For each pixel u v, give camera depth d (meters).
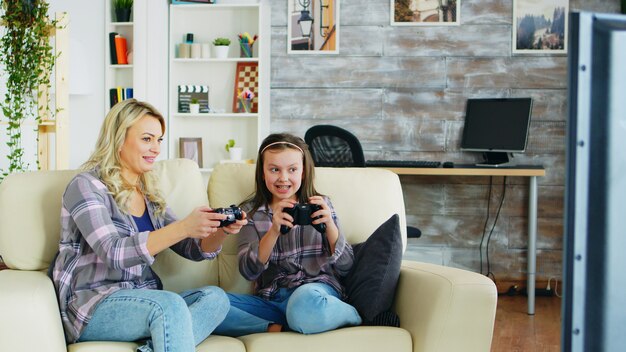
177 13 5.16
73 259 2.00
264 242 2.25
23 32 4.04
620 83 0.76
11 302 1.74
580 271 0.76
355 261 2.34
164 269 2.36
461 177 5.07
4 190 2.13
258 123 4.95
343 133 4.27
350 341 2.06
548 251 5.04
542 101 4.98
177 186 2.45
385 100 5.07
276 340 2.04
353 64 5.07
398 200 2.58
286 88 5.12
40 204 2.13
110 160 2.11
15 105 4.05
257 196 2.41
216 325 2.04
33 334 1.74
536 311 4.55
